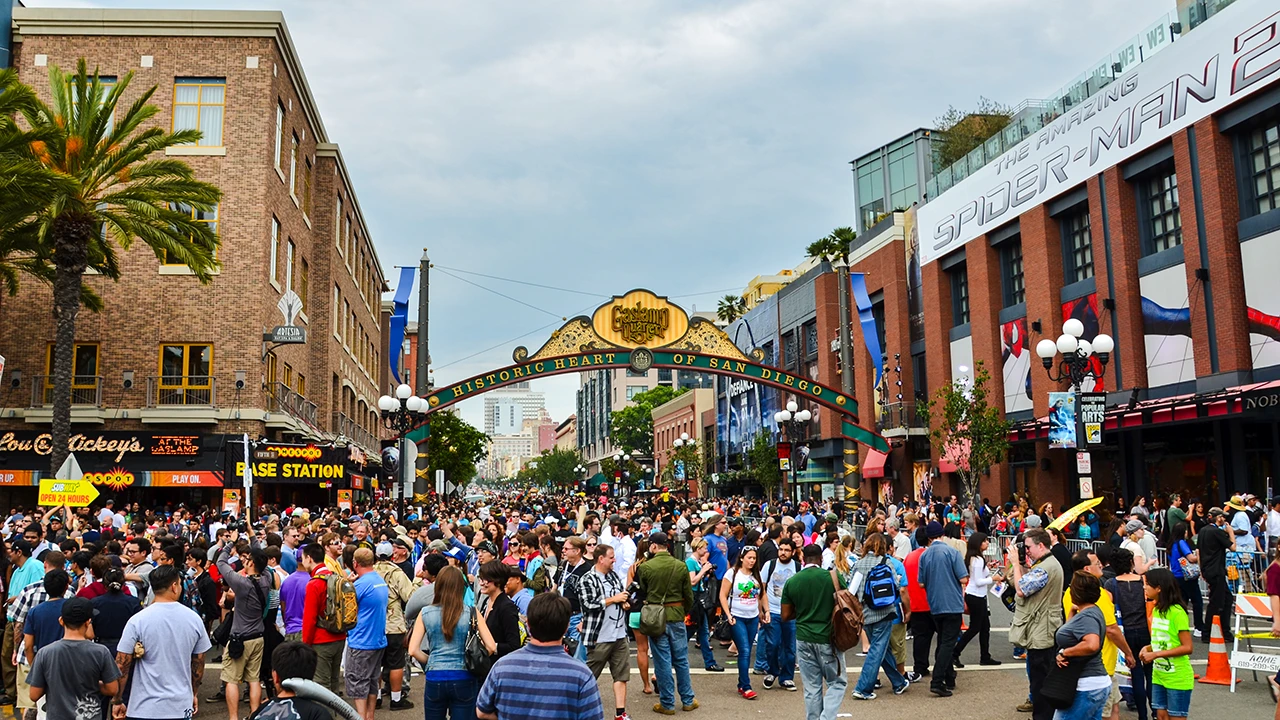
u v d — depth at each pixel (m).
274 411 31.36
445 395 27.89
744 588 11.12
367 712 9.16
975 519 25.95
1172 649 8.45
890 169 55.06
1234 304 23.81
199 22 30.92
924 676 11.89
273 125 31.45
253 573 9.86
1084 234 30.62
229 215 30.23
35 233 24.05
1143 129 26.98
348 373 46.56
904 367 41.06
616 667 9.57
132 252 29.97
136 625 7.09
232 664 9.63
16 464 28.72
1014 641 8.84
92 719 6.85
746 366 30.83
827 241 52.06
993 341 34.75
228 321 29.86
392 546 11.56
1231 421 25.06
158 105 30.70
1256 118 23.53
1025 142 32.78
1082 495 17.89
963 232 36.69
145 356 29.58
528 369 29.09
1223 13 24.19
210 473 28.80
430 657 7.50
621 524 14.50
